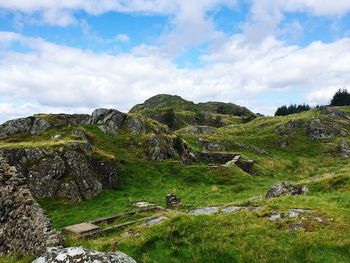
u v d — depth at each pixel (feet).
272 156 298.15
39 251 57.11
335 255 61.36
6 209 67.05
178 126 467.11
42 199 137.28
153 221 93.04
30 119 199.52
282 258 61.52
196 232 70.18
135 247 66.44
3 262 58.70
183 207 124.67
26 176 141.69
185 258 63.67
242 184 177.27
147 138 222.48
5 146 154.20
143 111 460.96
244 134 398.01
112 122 236.63
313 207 80.89
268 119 475.72
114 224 102.63
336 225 70.13
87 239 82.23
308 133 359.25
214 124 572.92
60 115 219.00
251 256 62.34
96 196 148.56
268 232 68.80
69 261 41.29
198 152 254.68
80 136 189.88
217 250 64.28
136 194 156.25
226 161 247.09
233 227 71.82
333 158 297.74
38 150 151.74
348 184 108.37
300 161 286.66
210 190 163.84
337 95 629.51
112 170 166.50
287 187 119.34
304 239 65.46
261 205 89.30
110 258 42.52
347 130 380.37
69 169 149.18
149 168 193.16
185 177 188.34
